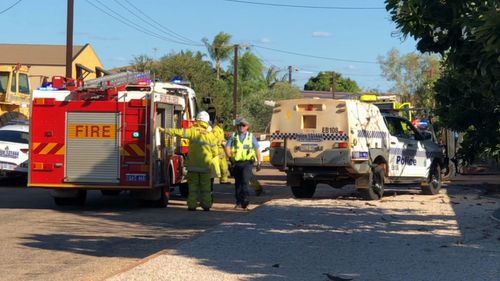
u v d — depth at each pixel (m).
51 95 14.00
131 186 13.78
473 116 16.00
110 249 9.42
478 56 8.00
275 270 7.50
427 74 60.53
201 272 7.35
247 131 14.04
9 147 18.81
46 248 9.46
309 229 10.51
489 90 9.17
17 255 8.92
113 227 11.54
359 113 14.97
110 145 13.84
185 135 13.86
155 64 54.16
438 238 9.62
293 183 15.74
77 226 11.59
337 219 11.66
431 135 18.08
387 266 7.73
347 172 14.85
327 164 14.73
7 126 20.02
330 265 7.79
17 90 23.17
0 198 16.19
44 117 14.02
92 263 8.41
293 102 15.17
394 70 64.94
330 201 14.79
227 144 13.97
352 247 8.93
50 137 13.99
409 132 17.06
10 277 7.60
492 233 10.05
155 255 8.34
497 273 7.30
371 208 13.37
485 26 6.78
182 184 16.88
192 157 13.82
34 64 64.75
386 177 15.67
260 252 8.55
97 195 17.72
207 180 13.91
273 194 17.77
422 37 9.34
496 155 17.14
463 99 15.83
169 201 16.16
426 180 16.94
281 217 11.91
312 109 14.91
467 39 8.33
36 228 11.30
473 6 8.53
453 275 7.23
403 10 9.13
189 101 16.73
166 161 14.45
